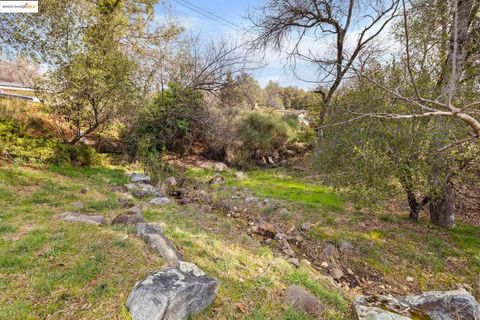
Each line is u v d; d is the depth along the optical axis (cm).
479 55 431
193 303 192
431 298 247
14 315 167
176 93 897
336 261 358
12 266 218
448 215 466
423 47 391
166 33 977
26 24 547
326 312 233
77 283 202
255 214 507
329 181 468
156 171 759
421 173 351
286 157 1179
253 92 1202
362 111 380
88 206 412
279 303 233
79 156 654
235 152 1032
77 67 554
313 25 983
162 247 258
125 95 621
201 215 464
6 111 673
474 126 193
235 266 285
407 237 418
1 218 316
